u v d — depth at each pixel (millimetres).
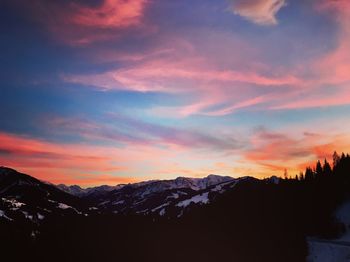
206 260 128750
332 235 113438
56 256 148625
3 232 161000
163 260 139625
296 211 132500
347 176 142625
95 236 160750
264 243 119875
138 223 174625
